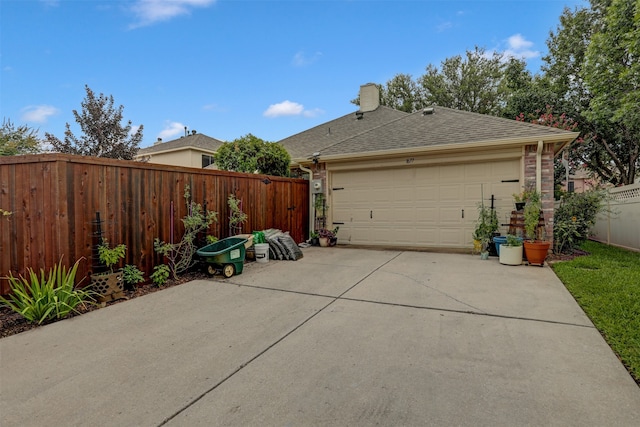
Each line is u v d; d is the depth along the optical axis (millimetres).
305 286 5367
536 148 7941
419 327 3625
